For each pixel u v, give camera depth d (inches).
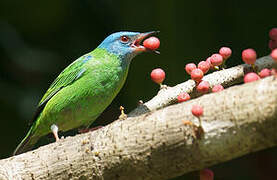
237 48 582.2
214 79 320.5
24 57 673.0
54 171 288.4
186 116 245.4
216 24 583.5
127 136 263.1
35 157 296.4
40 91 657.0
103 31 676.1
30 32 692.7
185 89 332.8
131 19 599.5
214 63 315.9
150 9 590.6
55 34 690.8
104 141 272.5
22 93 647.1
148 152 256.1
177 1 582.9
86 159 278.7
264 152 566.3
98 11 681.0
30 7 671.1
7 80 658.2
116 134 268.5
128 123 267.1
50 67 673.0
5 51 669.3
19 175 294.7
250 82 238.1
